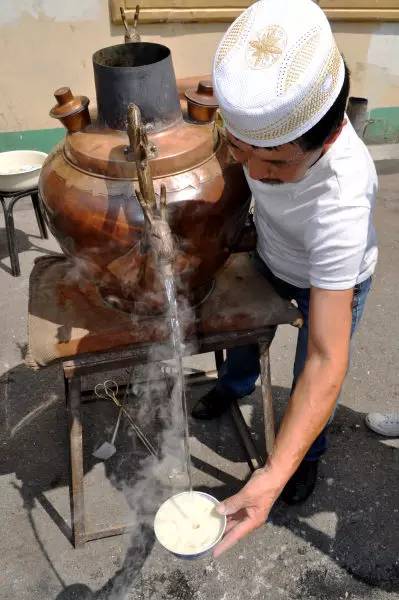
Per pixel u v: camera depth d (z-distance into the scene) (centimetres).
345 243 105
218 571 162
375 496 182
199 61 346
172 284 111
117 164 118
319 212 109
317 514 177
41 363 133
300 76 88
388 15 352
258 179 110
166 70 122
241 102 91
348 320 106
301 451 102
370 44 367
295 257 138
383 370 232
